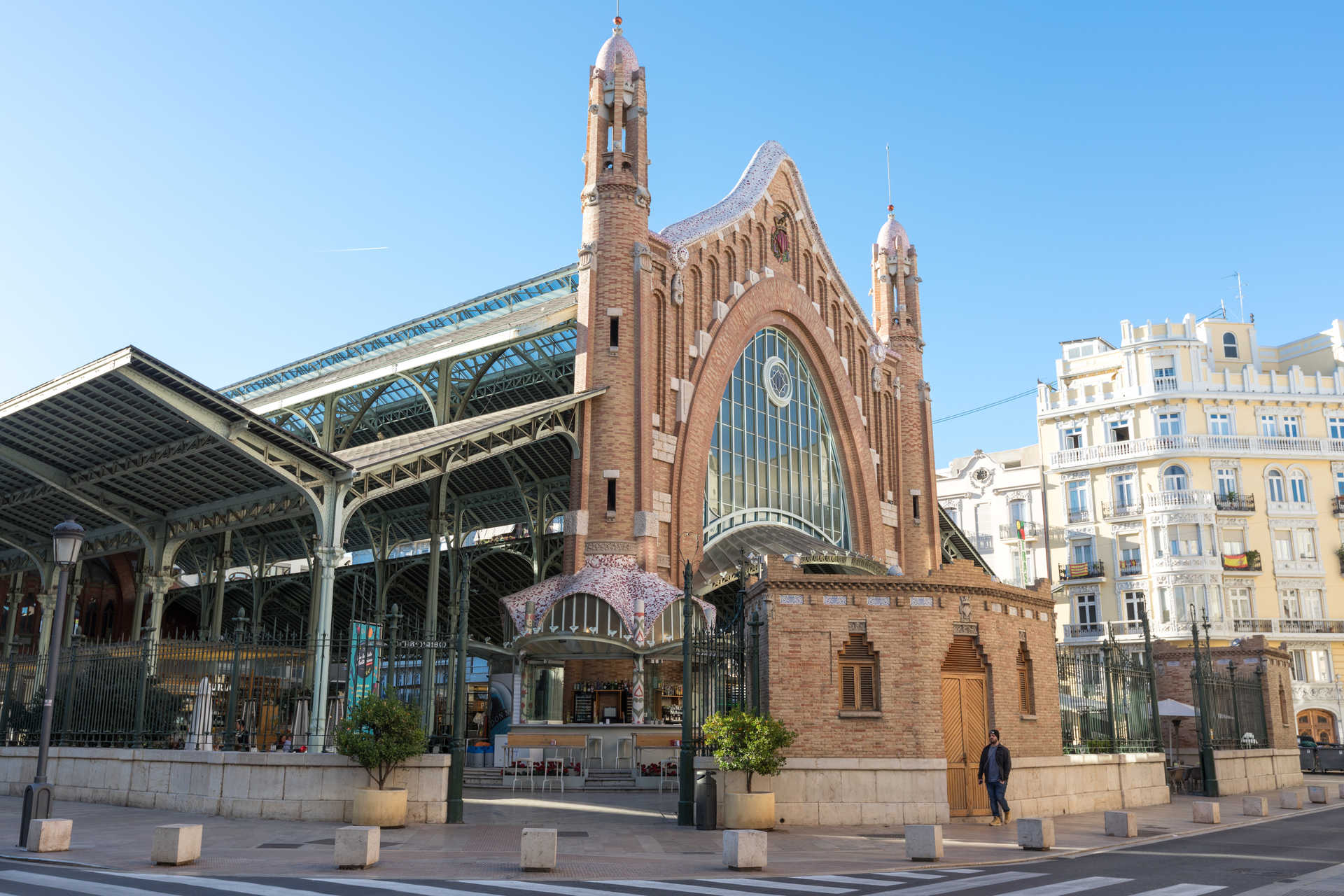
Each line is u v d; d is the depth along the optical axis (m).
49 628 36.75
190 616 62.34
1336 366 64.50
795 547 40.19
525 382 41.41
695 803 19.48
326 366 49.91
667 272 38.84
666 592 32.72
